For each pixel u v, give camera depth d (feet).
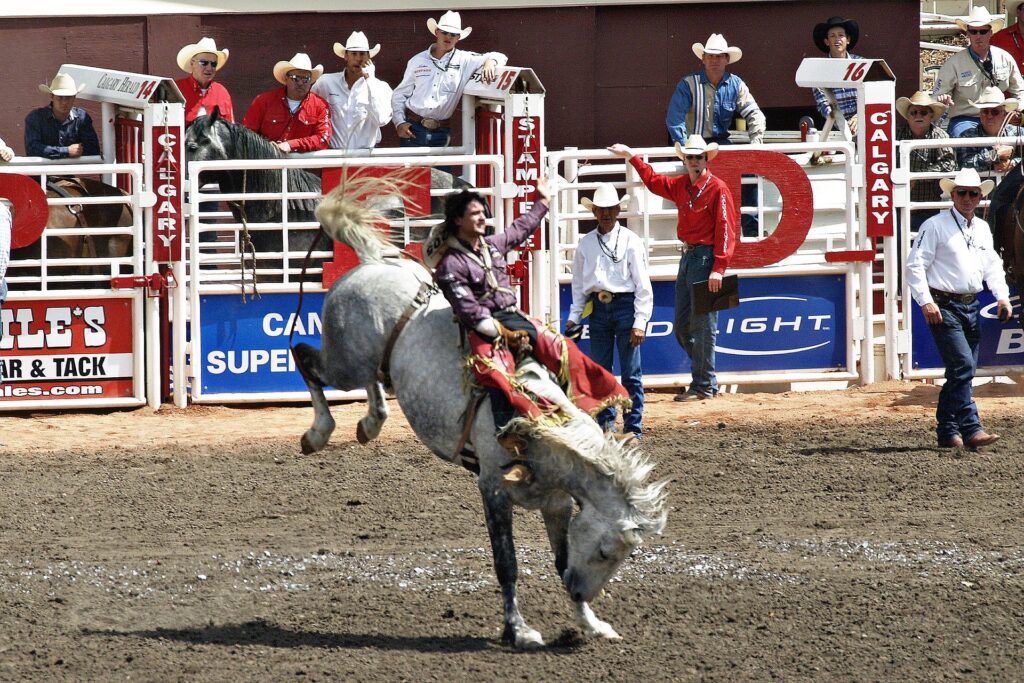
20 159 172.35
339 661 78.07
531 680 75.15
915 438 134.82
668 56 210.79
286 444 135.54
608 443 77.36
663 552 99.60
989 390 163.43
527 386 78.38
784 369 164.25
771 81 212.43
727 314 162.91
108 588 92.22
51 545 102.32
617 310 133.39
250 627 84.58
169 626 84.84
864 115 161.79
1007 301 126.11
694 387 156.87
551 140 210.59
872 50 213.05
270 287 156.56
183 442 137.18
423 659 78.48
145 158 153.17
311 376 92.38
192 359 155.94
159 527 107.55
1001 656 78.48
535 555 100.01
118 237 161.17
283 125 173.06
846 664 77.36
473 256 81.25
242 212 154.40
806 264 162.91
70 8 201.98
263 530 106.52
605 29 209.97
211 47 176.14
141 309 154.51
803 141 178.09
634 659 78.43
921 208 166.20
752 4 210.59
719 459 127.65
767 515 109.60
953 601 88.02
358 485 119.75
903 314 165.68
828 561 97.09
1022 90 186.80
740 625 84.17
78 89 175.32
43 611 87.40
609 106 211.20
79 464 128.06
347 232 90.53
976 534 103.40
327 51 206.80
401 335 84.99
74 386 154.20
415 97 180.65
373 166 154.81
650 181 149.59
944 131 177.17
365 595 90.84
